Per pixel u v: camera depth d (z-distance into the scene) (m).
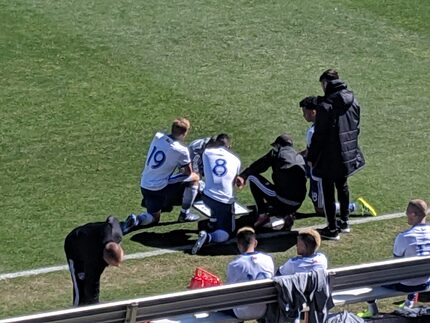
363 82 21.41
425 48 23.08
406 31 23.86
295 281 11.05
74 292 11.79
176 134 15.62
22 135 18.55
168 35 23.11
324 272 11.16
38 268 14.31
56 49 22.20
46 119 19.22
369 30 23.81
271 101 20.34
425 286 12.34
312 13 24.53
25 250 14.80
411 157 18.31
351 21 24.23
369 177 17.50
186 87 20.80
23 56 21.81
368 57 22.59
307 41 23.19
